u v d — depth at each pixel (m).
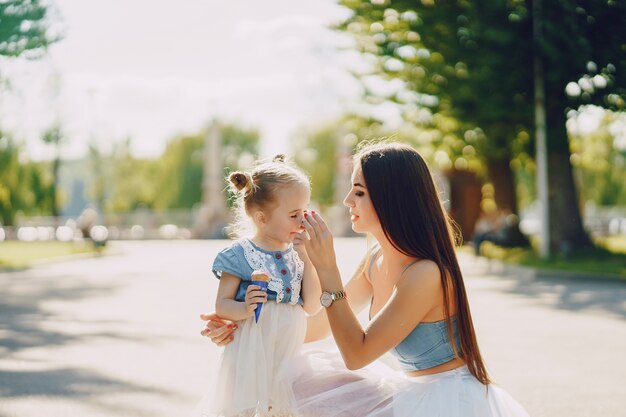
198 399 5.98
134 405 5.79
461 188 37.69
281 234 3.32
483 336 9.16
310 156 82.31
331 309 3.02
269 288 3.22
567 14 17.81
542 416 5.48
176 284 16.86
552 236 23.92
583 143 42.56
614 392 6.21
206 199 54.16
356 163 3.21
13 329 9.88
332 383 3.22
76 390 6.32
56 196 42.25
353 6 20.25
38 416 5.49
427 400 3.01
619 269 18.69
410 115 24.28
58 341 8.88
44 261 25.45
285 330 3.24
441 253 3.09
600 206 69.12
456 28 19.80
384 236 3.19
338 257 24.53
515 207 29.73
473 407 2.99
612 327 9.90
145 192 81.12
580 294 14.30
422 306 3.02
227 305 3.21
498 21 19.16
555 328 9.81
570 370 7.11
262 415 3.16
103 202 65.38
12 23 9.24
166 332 9.59
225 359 3.22
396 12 20.14
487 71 20.34
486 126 23.08
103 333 9.52
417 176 3.10
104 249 34.47
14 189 36.38
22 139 24.80
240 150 87.88
